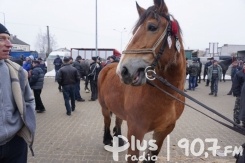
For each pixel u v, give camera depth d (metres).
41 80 8.23
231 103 10.75
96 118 7.56
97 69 10.87
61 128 6.39
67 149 4.84
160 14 2.49
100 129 6.31
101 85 4.54
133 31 2.55
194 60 15.65
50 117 7.70
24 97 2.33
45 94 12.85
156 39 2.42
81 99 10.81
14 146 2.31
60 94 12.83
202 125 6.84
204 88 16.28
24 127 2.30
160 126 2.96
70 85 8.12
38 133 5.91
